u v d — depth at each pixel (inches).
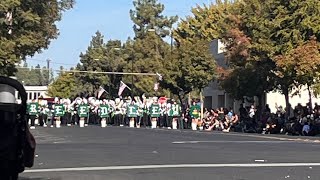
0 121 312.8
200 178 471.5
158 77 2369.6
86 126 1492.4
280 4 1387.8
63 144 794.8
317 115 1218.0
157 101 1615.4
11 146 314.0
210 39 2699.3
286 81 1389.0
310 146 792.9
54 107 1510.8
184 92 2098.9
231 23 1791.3
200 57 2022.6
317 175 494.9
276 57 1355.8
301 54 1302.9
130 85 3002.0
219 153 676.7
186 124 1582.2
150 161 590.6
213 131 1359.5
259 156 647.8
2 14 1099.9
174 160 600.4
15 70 1235.2
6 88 319.6
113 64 3462.1
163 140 896.9
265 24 1414.9
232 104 2171.5
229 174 496.7
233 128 1481.3
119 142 844.0
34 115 1369.3
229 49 1724.9
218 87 2132.1
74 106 1652.3
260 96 1610.5
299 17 1354.6
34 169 524.7
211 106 2482.8
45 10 1322.6
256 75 1569.9
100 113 1540.4
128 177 475.8
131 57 3147.1
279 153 684.7
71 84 3996.1
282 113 1368.1
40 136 1000.2
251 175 492.1
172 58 2078.0
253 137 1027.3
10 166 318.0
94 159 607.2
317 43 1327.5
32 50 1325.0
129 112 1581.0
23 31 1218.6
